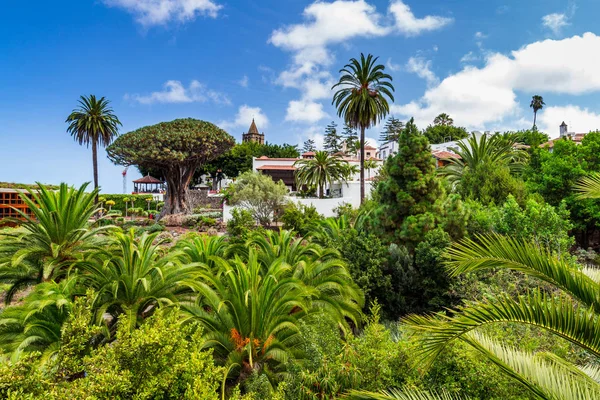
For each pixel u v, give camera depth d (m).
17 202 29.80
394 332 8.83
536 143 47.22
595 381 3.87
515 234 10.88
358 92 31.61
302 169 42.88
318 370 5.00
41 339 7.62
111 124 42.53
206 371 4.27
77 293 8.88
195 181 72.12
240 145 73.69
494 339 4.59
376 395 3.73
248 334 8.10
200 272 9.02
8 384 2.89
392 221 12.50
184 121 44.47
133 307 9.04
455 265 3.94
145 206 51.38
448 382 4.49
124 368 3.61
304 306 8.05
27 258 11.24
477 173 17.81
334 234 14.86
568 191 17.97
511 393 4.19
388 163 13.02
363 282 10.66
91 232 12.23
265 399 5.74
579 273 3.27
